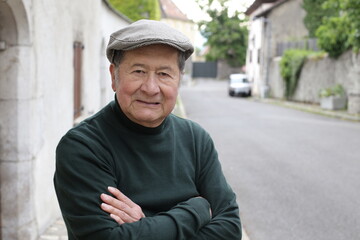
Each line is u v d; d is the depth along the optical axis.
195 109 20.72
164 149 1.71
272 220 5.39
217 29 52.38
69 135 1.62
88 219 1.51
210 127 14.12
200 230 1.69
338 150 10.02
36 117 4.08
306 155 9.43
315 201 6.16
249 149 10.14
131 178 1.63
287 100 25.89
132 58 1.61
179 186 1.71
